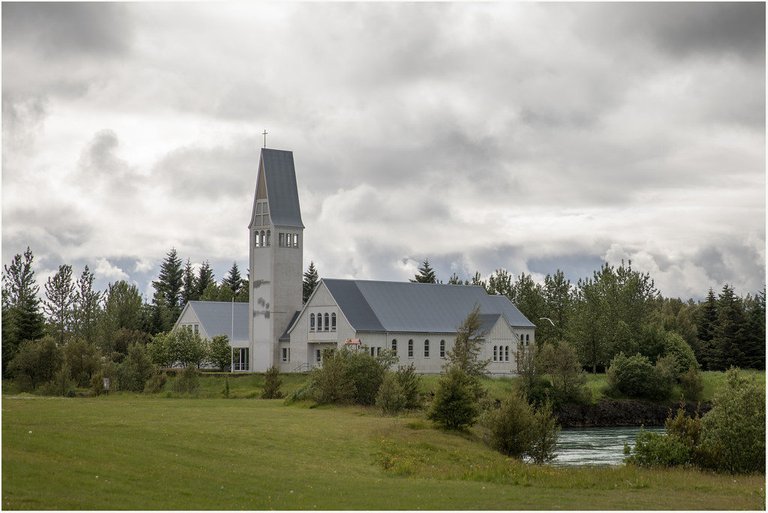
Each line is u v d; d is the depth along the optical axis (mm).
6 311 131875
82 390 104312
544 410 69062
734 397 59188
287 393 107625
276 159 142125
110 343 143500
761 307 163750
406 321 133250
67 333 156125
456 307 142375
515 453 66438
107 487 39094
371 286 135250
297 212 141625
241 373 124938
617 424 123062
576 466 64000
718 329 166000
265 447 57344
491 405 78000
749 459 56688
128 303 186250
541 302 181000
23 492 36406
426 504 40188
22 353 109500
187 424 63031
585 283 166625
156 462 46438
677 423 61219
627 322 156750
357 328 126000
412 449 62375
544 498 42875
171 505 37000
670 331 159625
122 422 61219
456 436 69250
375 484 47219
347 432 65875
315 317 131375
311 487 44562
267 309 138375
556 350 124812
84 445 48125
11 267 149375
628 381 130875
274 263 138125
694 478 51531
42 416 62000
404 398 82688
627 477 51219
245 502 39062
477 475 51906
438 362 135000
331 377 86750
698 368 151625
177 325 156375
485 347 137750
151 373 107062
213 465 48312
